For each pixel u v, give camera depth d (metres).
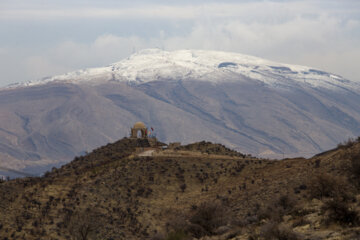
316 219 88.88
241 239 91.25
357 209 85.88
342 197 101.00
